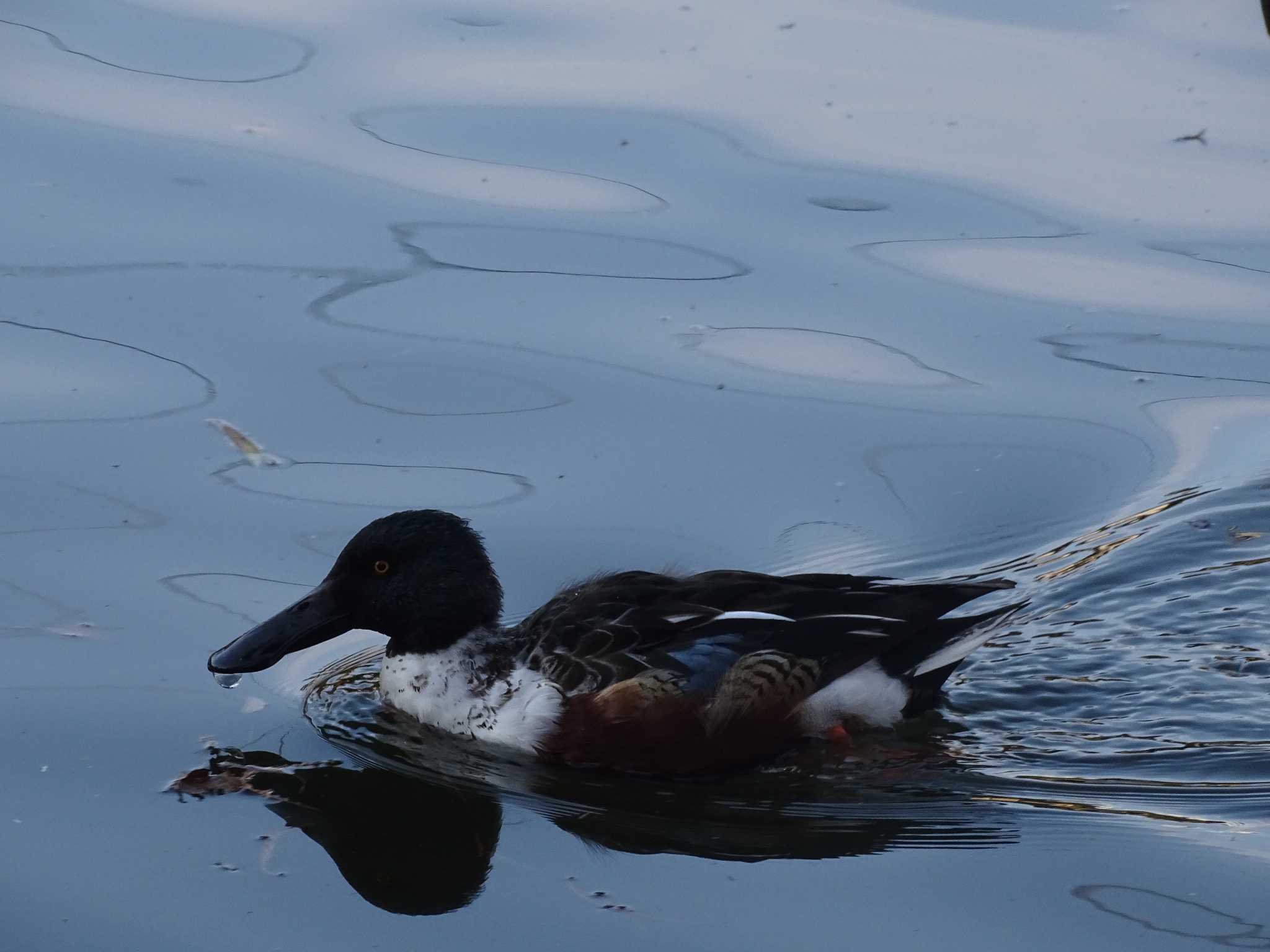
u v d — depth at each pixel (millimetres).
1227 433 14852
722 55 21328
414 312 16250
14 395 14844
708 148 19141
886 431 14789
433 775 10984
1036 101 20141
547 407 14969
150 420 14562
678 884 9664
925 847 10094
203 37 21609
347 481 13867
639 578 11852
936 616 11609
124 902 9391
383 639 13172
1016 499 14039
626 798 10781
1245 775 10891
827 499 13898
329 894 9531
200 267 16812
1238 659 12289
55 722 11125
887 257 17375
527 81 20562
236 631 12008
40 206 17672
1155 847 10000
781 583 11695
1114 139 19312
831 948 8992
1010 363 15742
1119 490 14180
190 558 12875
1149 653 12367
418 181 18484
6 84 20062
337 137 19250
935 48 21609
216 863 9805
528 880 9719
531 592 12641
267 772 10867
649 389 15258
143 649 11898
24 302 16125
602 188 18406
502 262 17062
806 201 18297
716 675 11000
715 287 16781
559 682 11234
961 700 11875
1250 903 9359
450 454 14312
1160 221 17875
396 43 21500
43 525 13219
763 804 10703
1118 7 22719
